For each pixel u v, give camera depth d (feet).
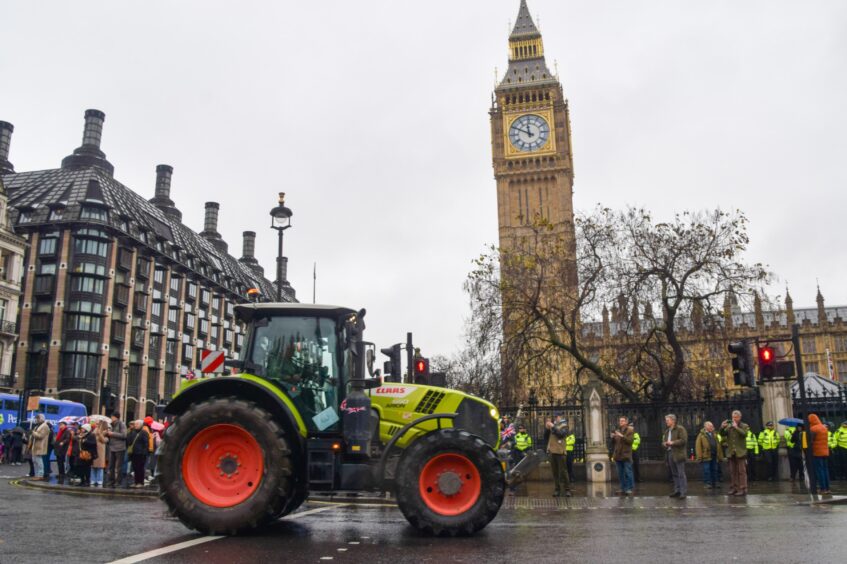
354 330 32.22
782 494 50.03
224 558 22.59
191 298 269.23
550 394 95.14
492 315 97.35
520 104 290.56
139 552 23.73
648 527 30.89
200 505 27.99
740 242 88.43
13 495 48.24
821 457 50.11
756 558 22.30
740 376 49.62
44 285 206.18
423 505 28.40
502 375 95.50
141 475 56.39
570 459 69.56
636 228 92.27
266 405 31.09
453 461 29.09
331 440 29.96
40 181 234.58
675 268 88.69
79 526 30.94
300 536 28.14
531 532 29.43
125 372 218.38
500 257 99.96
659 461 71.77
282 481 28.14
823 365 316.40
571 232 99.09
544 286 96.22
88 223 209.36
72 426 63.82
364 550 24.44
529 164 285.64
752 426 73.46
